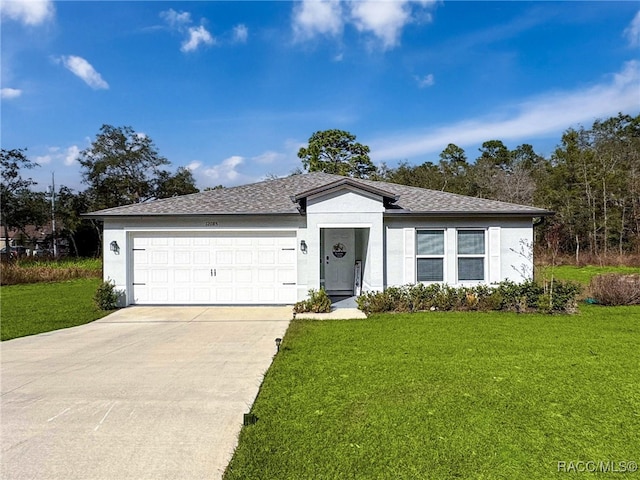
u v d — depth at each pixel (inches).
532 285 505.0
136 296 550.0
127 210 546.3
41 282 967.6
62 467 157.6
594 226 1342.3
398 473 151.1
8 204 1576.0
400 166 1881.2
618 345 331.9
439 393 227.9
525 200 1592.0
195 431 187.8
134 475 152.3
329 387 238.4
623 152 1536.7
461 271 541.3
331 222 525.0
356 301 532.4
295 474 150.6
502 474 150.4
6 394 237.0
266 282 550.0
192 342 362.6
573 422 192.7
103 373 275.6
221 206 563.5
